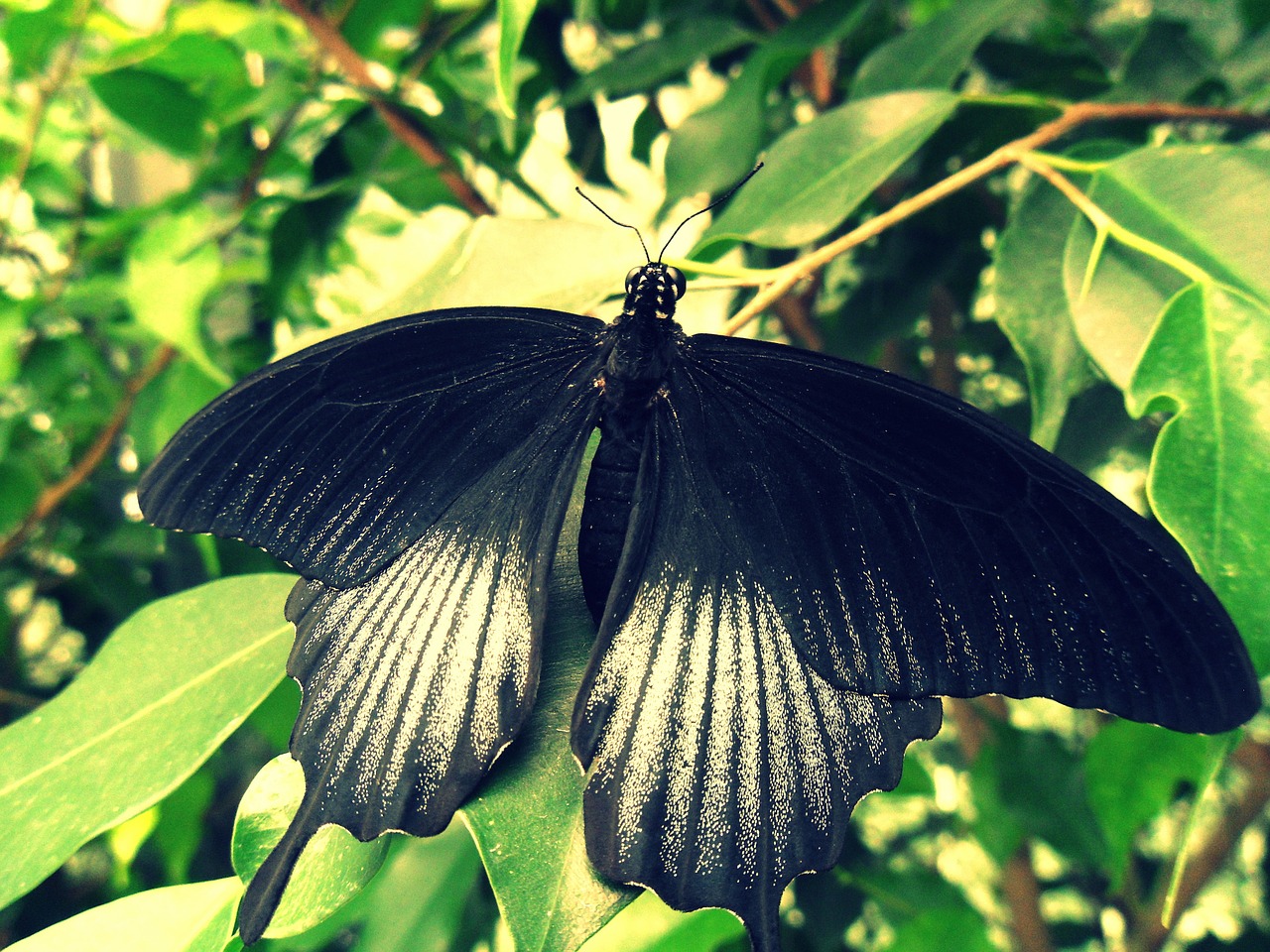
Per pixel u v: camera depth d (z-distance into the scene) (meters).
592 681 0.12
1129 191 0.14
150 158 0.27
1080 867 0.24
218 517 0.12
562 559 0.13
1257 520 0.11
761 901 0.11
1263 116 0.15
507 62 0.13
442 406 0.13
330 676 0.12
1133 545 0.11
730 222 0.16
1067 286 0.14
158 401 0.21
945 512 0.12
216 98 0.20
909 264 0.20
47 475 0.23
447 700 0.12
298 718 0.12
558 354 0.14
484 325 0.13
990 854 0.21
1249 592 0.11
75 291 0.20
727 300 0.21
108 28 0.20
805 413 0.13
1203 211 0.13
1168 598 0.11
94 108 0.23
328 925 0.15
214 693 0.13
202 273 0.18
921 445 0.12
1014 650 0.11
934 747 0.28
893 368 0.24
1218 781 0.23
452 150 0.21
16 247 0.22
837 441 0.13
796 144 0.16
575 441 0.13
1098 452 0.18
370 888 0.15
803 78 0.22
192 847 0.20
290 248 0.20
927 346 0.26
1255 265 0.13
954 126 0.19
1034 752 0.21
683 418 0.13
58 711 0.14
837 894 0.23
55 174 0.22
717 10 0.22
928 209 0.20
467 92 0.19
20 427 0.24
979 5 0.18
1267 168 0.13
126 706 0.13
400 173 0.19
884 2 0.22
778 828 0.12
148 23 0.22
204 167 0.20
